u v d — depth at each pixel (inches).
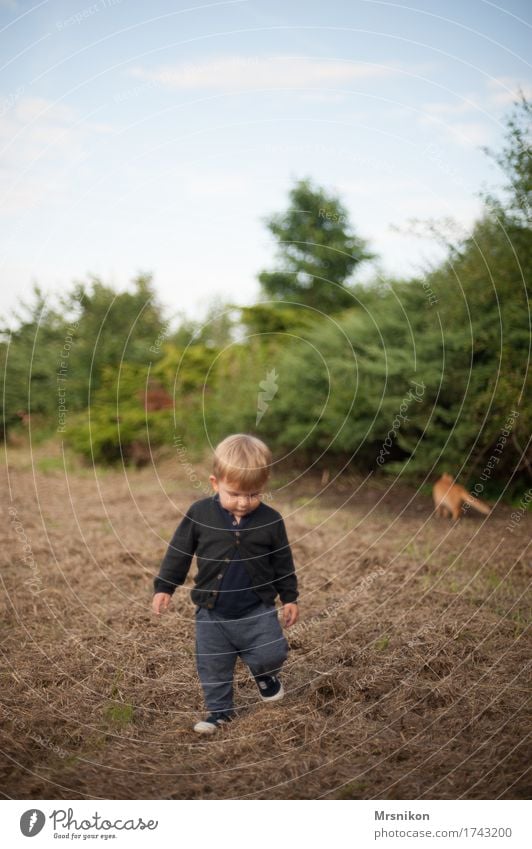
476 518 260.7
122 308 434.3
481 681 123.1
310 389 332.5
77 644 142.6
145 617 159.6
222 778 95.7
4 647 141.3
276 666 112.0
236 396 372.5
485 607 161.3
